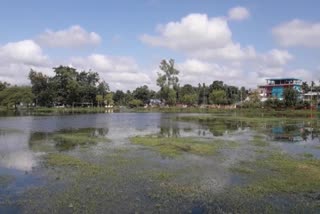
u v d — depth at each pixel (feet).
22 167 49.52
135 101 437.17
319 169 48.65
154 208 31.32
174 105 389.80
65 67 394.93
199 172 46.39
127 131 108.88
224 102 370.53
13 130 110.63
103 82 444.14
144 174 44.62
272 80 392.27
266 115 217.77
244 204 32.81
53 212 30.22
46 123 145.69
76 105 415.23
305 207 32.12
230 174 45.34
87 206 31.71
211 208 31.55
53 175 44.06
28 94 352.28
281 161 54.60
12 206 31.83
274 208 31.73
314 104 273.54
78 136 92.27
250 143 77.51
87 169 47.50
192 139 84.48
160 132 105.50
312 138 88.94
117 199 33.81
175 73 383.45
